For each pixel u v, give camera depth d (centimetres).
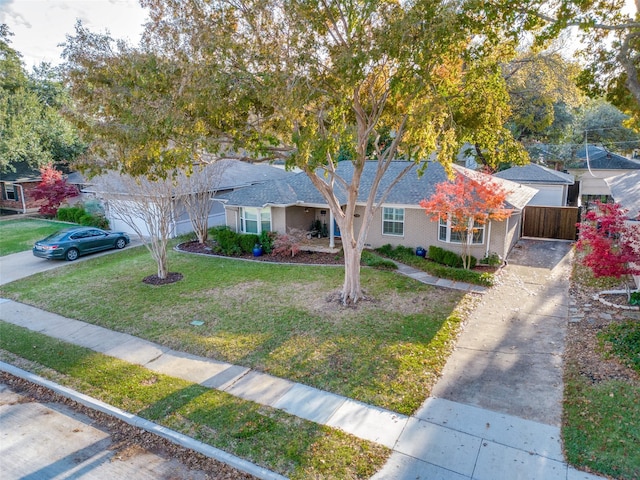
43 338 1054
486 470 575
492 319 1104
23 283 1517
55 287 1455
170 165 1007
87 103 990
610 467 565
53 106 3306
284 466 595
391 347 939
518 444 623
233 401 757
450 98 1102
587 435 629
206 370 875
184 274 1573
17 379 884
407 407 723
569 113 3300
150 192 1412
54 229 2477
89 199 2739
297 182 2117
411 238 1789
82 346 1005
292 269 1625
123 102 931
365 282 1422
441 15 829
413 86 934
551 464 581
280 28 921
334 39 957
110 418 742
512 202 1570
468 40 1021
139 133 887
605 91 1262
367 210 1211
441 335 998
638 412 670
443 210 1459
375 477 570
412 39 852
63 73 969
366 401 746
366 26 916
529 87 2734
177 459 634
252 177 2703
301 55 888
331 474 577
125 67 934
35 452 659
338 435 656
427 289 1345
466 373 831
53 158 3269
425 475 570
